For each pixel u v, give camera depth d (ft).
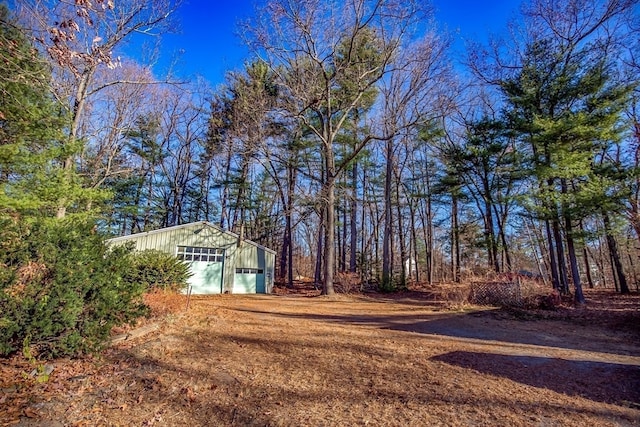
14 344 13.15
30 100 26.09
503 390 12.78
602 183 41.39
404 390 12.69
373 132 70.13
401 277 76.48
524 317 31.94
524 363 16.51
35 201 24.14
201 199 95.66
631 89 41.55
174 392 12.40
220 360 15.98
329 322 27.50
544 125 43.37
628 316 30.91
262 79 66.80
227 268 58.95
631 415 10.83
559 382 13.84
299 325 25.26
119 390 12.40
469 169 65.00
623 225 43.06
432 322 28.50
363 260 83.76
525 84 47.80
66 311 13.47
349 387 13.00
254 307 36.78
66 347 13.89
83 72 32.83
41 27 22.75
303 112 57.16
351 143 73.46
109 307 14.88
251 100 62.64
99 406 11.19
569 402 11.76
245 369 14.93
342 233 110.22
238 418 10.59
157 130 79.66
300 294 60.49
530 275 55.16
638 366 16.25
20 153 24.23
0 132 24.81
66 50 15.75
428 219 86.58
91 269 14.53
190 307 30.25
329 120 58.65
